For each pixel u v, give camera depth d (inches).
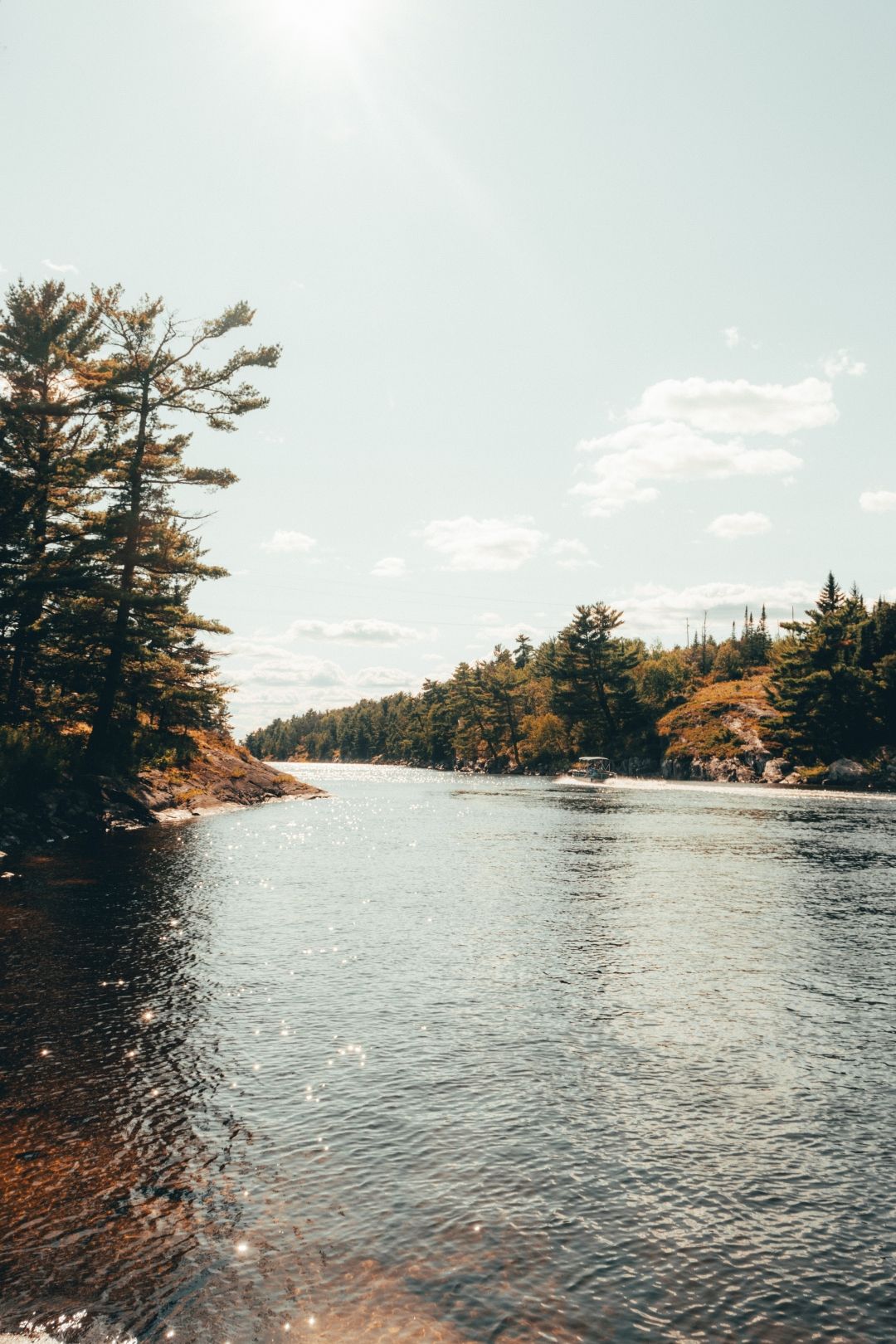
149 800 1471.5
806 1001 468.4
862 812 1847.9
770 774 3385.8
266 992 470.6
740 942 605.6
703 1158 292.7
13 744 1206.9
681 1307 213.9
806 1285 224.5
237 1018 428.1
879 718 3149.6
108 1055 375.6
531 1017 437.4
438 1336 200.7
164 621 1600.6
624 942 602.9
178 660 1690.5
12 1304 209.0
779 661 3681.1
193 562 1596.9
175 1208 254.4
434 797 2524.6
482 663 6422.2
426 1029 417.7
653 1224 251.8
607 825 1525.6
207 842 1144.2
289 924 639.8
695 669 6476.4
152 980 489.1
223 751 2305.6
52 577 1429.6
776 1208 262.2
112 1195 260.5
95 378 1459.2
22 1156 284.5
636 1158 291.7
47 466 1465.3
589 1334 203.0
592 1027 423.8
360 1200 260.8
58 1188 264.4
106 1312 207.0
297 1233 242.7
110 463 1502.2
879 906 743.7
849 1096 346.0
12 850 985.5
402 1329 202.7
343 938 598.5
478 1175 278.2
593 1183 274.7
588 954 566.3
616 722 4670.3
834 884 859.4
